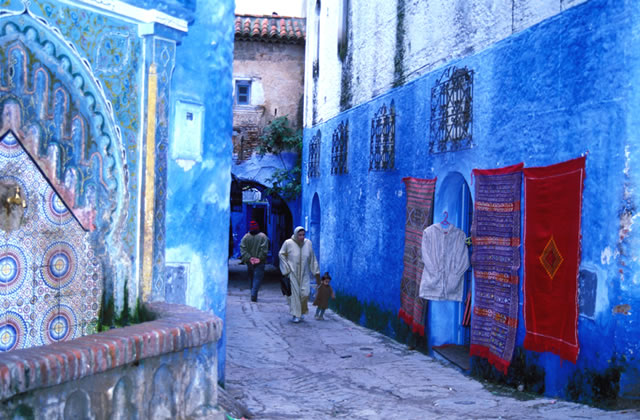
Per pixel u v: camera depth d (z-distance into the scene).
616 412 5.62
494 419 5.90
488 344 7.77
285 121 18.58
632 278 5.71
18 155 3.92
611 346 5.80
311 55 17.25
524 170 7.16
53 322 4.17
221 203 6.33
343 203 13.95
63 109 4.18
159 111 4.78
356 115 13.17
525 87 7.23
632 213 5.69
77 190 4.29
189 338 3.68
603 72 6.00
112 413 3.26
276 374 8.25
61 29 4.14
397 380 7.95
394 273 10.97
